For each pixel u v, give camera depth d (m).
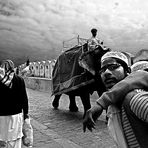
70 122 6.55
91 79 6.44
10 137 3.03
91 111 1.50
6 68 3.04
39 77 16.58
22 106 3.20
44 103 9.85
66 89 7.23
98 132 5.51
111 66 1.62
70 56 7.36
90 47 6.55
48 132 5.63
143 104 1.19
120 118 1.41
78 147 4.64
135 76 1.38
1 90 2.99
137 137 1.28
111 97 1.41
